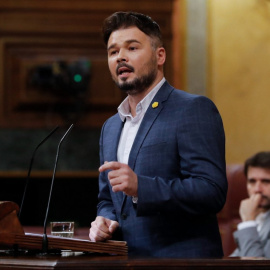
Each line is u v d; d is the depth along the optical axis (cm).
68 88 2144
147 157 860
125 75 886
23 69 2181
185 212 806
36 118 2169
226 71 2184
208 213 820
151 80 898
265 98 2192
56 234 879
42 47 2203
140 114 905
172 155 853
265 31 2191
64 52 2206
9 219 713
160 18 2211
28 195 2134
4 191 2134
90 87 2183
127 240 858
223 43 2188
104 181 966
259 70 2192
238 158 2192
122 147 923
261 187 1298
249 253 1237
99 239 811
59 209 2123
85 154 2141
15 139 2145
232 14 2191
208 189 805
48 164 2133
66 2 2200
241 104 2191
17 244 713
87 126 2156
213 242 841
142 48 888
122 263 646
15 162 2136
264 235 1275
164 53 920
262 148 2194
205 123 855
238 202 1509
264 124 2192
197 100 872
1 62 2184
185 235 834
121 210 877
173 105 884
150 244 837
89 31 2205
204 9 2181
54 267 636
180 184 807
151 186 795
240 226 1273
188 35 2181
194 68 2180
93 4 2203
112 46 895
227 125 2192
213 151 841
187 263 659
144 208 793
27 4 2195
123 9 2206
